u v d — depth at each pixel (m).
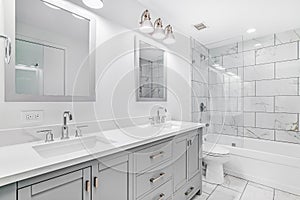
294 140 2.66
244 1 1.88
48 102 1.29
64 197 0.85
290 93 2.71
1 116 1.07
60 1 1.38
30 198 0.73
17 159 0.83
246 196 2.06
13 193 0.69
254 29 2.64
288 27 2.58
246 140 3.05
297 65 2.65
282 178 2.18
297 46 2.64
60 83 1.37
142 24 1.84
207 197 2.05
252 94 3.06
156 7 2.04
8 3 1.11
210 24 2.47
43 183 0.78
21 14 1.18
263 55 2.96
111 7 1.75
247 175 2.47
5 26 1.10
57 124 1.33
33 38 1.23
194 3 1.94
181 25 2.49
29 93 1.21
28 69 1.21
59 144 1.19
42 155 1.08
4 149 1.00
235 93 3.20
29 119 1.19
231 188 2.26
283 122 2.76
